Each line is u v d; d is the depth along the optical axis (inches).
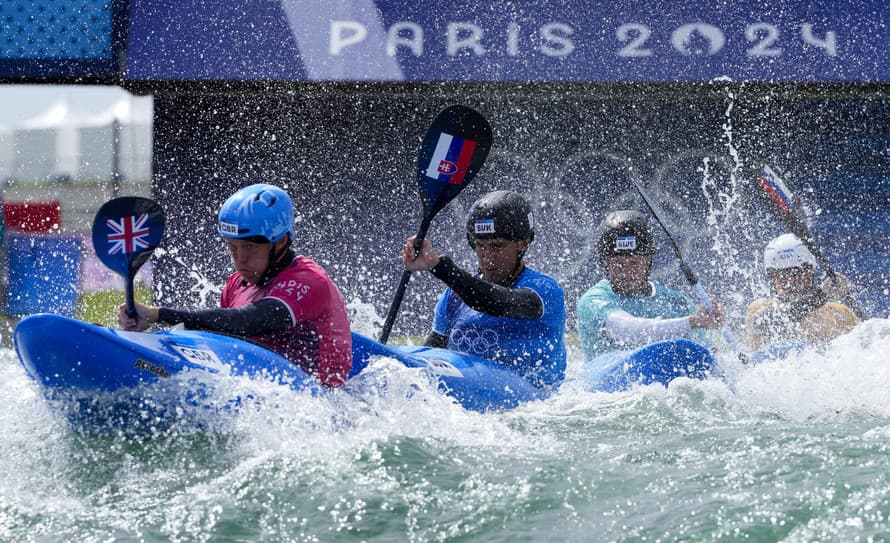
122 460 452.1
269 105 1381.6
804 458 434.9
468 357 638.5
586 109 1403.8
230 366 495.2
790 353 711.7
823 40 1306.6
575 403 614.9
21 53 1298.0
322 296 543.8
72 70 1295.5
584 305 803.4
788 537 345.4
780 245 824.9
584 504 391.5
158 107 1366.9
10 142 1439.5
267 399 491.5
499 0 1320.1
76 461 450.0
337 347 554.3
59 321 450.0
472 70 1298.0
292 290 534.0
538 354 665.0
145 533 370.9
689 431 527.5
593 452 474.0
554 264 1395.2
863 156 1381.6
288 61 1299.2
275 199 544.7
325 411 506.0
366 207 1393.9
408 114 1397.6
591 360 792.9
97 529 374.3
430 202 642.8
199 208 1370.6
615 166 1403.8
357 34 1314.0
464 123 646.5
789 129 1385.3
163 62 1293.1
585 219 1402.6
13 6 1302.9
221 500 403.5
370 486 416.8
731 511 370.3
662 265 1381.6
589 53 1304.1
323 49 1306.6
